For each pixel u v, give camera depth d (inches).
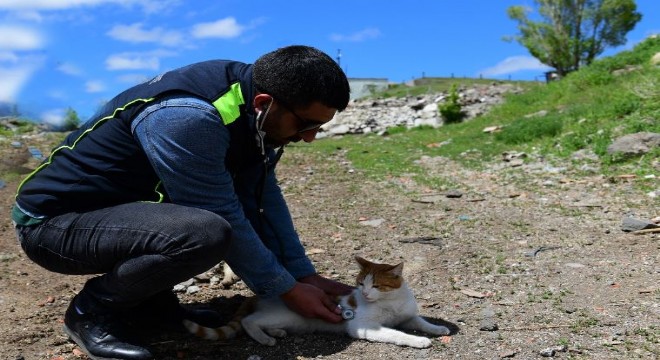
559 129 363.9
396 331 111.1
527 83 822.5
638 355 102.3
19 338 116.7
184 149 93.2
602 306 126.0
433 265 163.9
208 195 97.3
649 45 577.0
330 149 446.6
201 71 98.1
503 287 142.6
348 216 231.6
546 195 246.5
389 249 183.0
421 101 711.7
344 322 114.8
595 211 216.8
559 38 1023.6
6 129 463.2
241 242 101.0
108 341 101.6
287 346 110.9
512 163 317.7
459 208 235.9
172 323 119.3
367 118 682.8
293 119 96.2
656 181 244.7
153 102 94.8
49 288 149.4
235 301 138.6
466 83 899.4
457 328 118.5
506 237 189.3
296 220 226.5
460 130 523.8
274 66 92.9
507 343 109.7
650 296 130.1
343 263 169.9
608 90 463.8
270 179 117.9
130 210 96.8
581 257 163.6
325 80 92.5
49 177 100.0
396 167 345.1
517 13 1050.7
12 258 175.0
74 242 98.5
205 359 105.8
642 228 186.2
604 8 995.3
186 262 94.2
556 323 118.0
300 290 107.7
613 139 307.4
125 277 97.0
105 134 98.2
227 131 96.2
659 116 318.0
